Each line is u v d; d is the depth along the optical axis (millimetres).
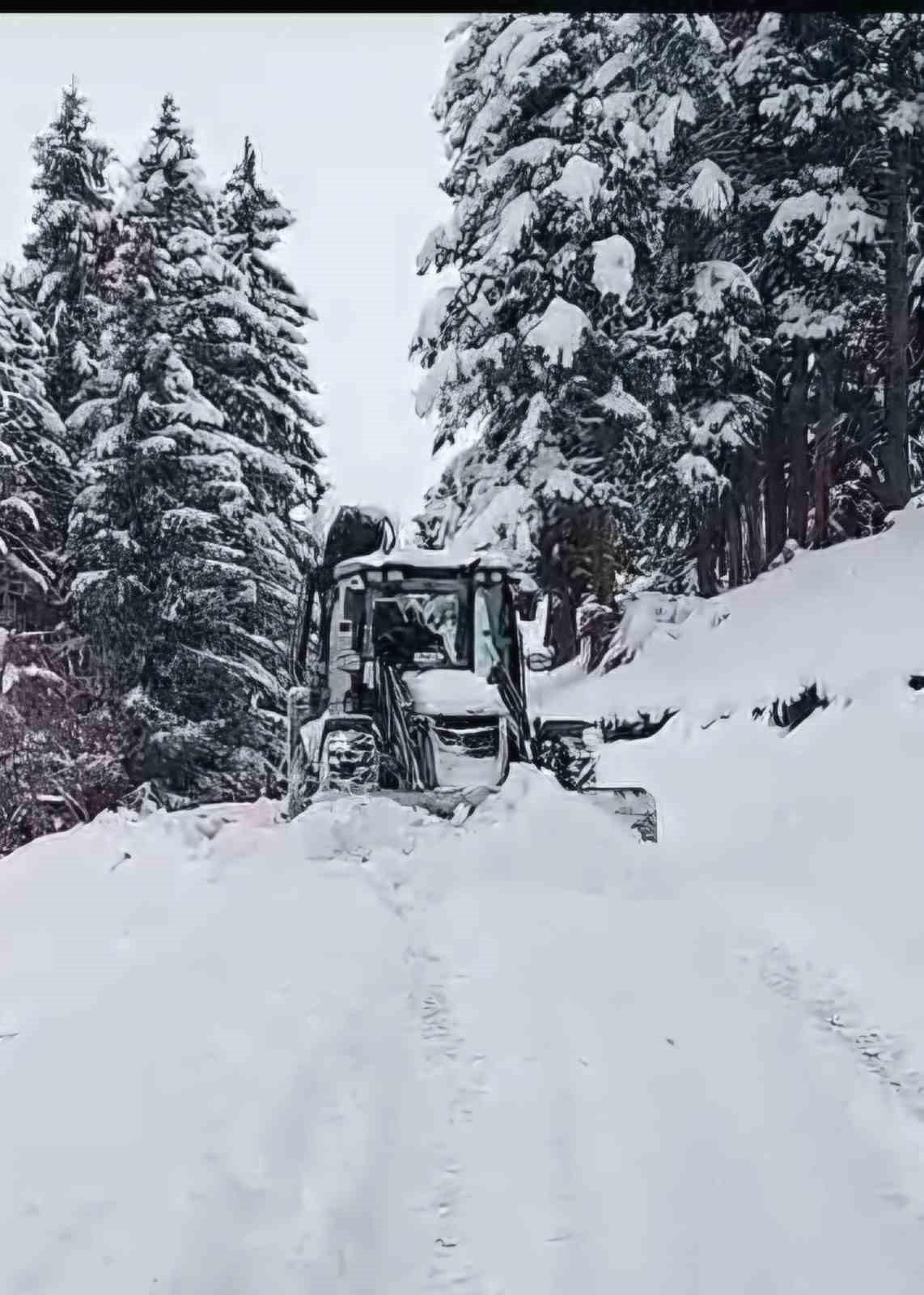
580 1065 4328
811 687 12297
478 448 18672
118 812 10195
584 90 16609
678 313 17484
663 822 10773
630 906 6996
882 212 17688
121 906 6770
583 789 8844
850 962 5828
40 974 5461
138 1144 3582
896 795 9250
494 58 17109
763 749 11805
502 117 17047
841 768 10281
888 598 13633
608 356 16875
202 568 22594
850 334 18094
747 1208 3355
